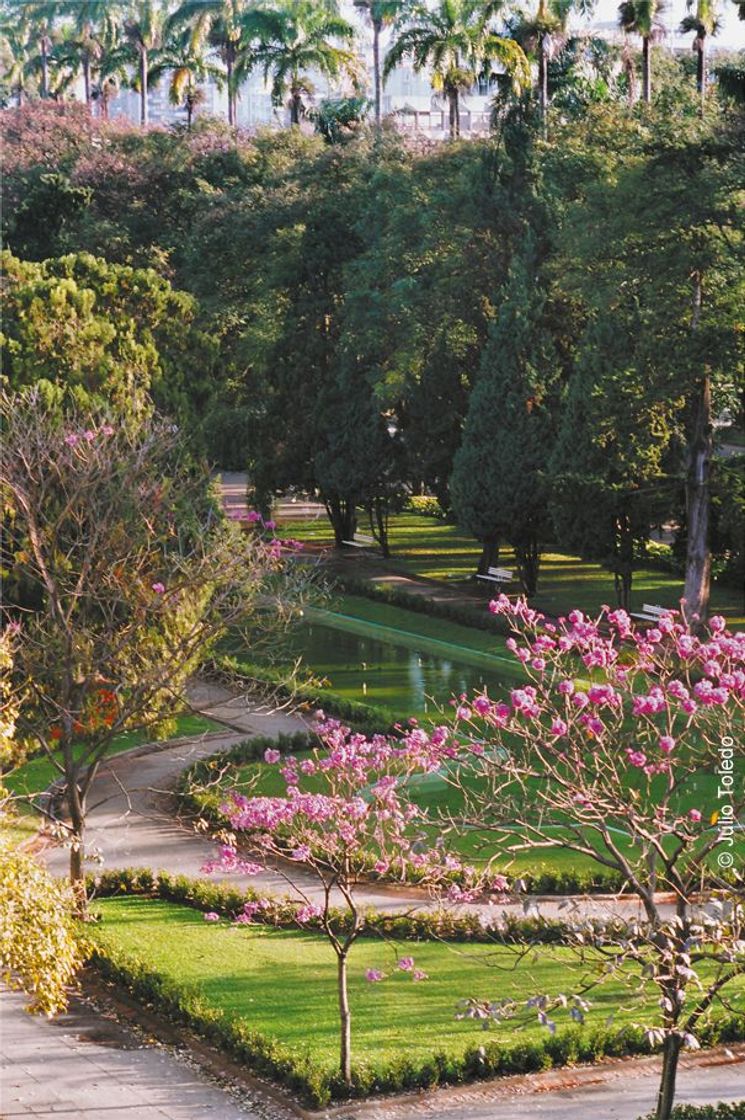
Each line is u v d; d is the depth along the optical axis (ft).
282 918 89.71
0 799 81.35
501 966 81.30
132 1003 79.41
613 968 52.37
